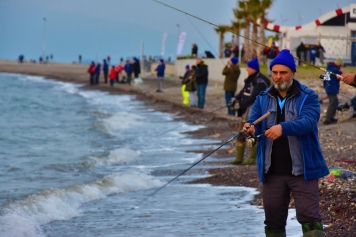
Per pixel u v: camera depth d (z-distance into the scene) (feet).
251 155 113.70
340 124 151.94
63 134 174.91
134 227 68.74
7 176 102.42
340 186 79.05
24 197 80.23
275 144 51.72
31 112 261.03
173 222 71.15
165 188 93.56
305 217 51.06
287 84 51.55
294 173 50.93
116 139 161.48
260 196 85.61
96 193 86.79
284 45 362.33
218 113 212.02
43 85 488.02
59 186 90.43
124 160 122.62
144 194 88.63
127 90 374.43
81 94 374.43
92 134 173.58
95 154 131.44
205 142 151.02
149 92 344.08
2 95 356.79
